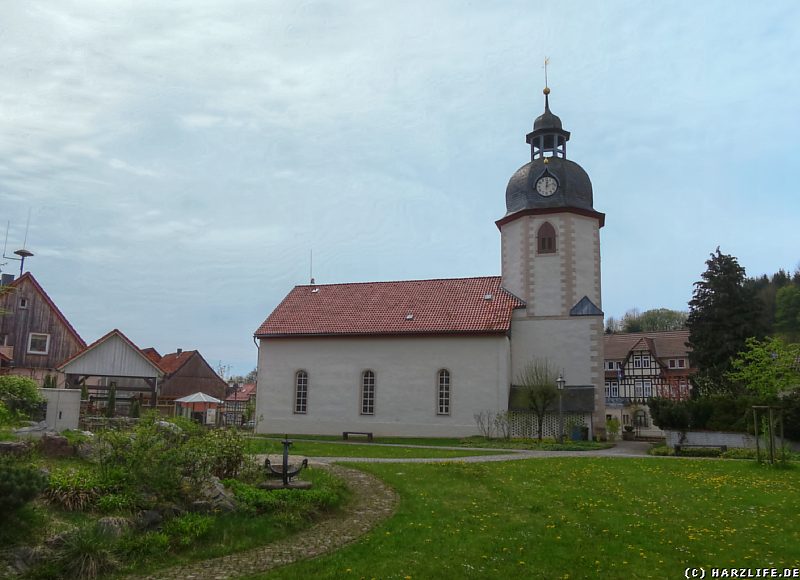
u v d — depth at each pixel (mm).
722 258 43000
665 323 98375
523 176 36562
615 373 65312
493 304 35469
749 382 33719
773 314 78938
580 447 27797
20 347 39125
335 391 35844
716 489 15570
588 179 36469
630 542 10828
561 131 36781
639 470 18875
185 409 39312
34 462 12109
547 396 31188
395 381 34844
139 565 9352
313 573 9242
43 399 18609
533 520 12234
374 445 28188
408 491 14797
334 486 14211
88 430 18203
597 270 35406
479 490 15117
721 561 9867
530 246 35438
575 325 34125
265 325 37938
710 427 27500
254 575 9164
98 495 10664
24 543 8781
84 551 8992
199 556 9930
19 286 39594
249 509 11594
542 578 9133
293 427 36219
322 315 38000
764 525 11953
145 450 11570
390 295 38781
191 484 11641
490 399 33094
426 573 9250
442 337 34406
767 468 19484
